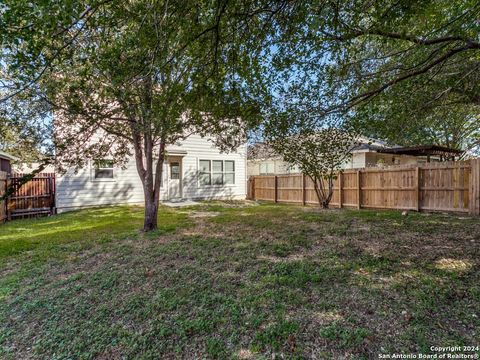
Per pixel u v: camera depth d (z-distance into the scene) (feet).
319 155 17.98
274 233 18.94
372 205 31.04
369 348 6.65
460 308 8.20
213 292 9.98
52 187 32.78
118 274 11.85
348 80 14.38
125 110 13.53
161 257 14.05
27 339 7.67
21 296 10.12
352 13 9.51
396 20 9.76
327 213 28.25
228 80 10.71
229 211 31.24
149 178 20.45
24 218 28.84
